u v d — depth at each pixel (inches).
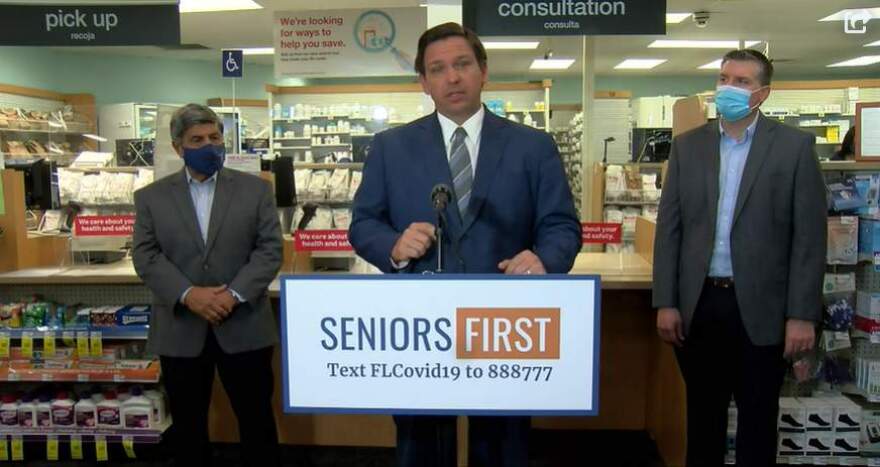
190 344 89.4
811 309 77.9
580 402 43.0
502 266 52.0
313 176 236.4
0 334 112.1
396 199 59.6
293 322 43.6
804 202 77.9
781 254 79.7
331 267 124.3
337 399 43.9
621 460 117.7
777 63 501.7
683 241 85.1
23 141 338.6
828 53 448.5
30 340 112.0
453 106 57.2
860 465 108.1
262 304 92.3
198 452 93.0
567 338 42.6
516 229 57.9
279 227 94.2
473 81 57.0
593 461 117.4
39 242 121.3
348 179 235.0
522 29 128.8
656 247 87.8
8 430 115.8
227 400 122.7
